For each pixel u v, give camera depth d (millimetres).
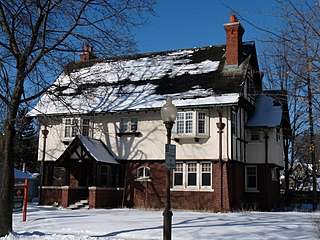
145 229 15773
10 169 14023
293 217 20500
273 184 29578
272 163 27969
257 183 27719
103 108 28281
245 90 27406
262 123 27953
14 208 18984
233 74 27203
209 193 25391
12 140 14242
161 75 30281
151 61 32531
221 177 25016
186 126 26031
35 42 14531
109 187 27734
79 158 26922
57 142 29641
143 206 27047
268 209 27172
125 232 15156
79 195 27984
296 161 38312
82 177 29531
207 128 25875
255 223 17609
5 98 14398
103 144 28859
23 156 46844
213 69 28625
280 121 27719
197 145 26078
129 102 28125
